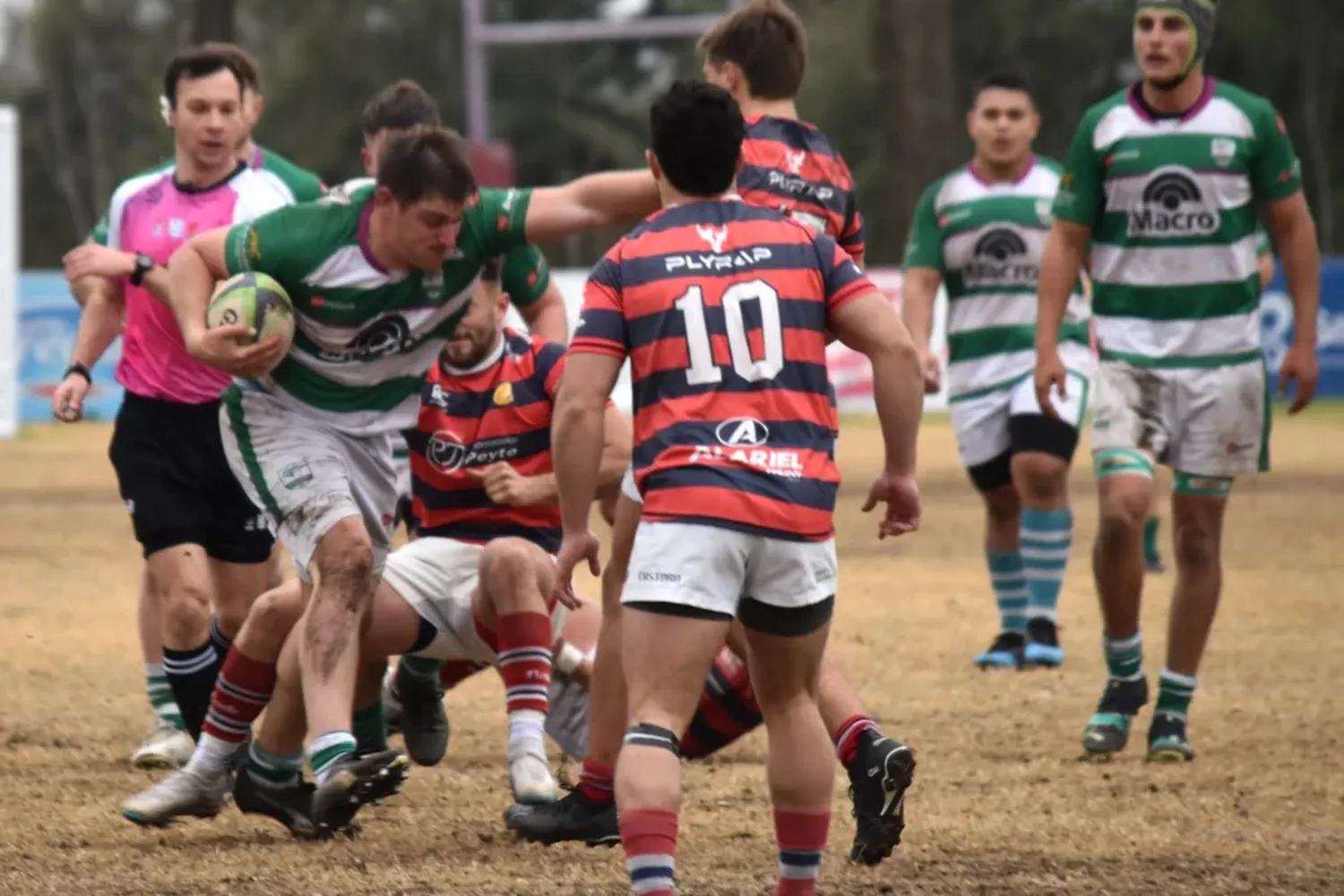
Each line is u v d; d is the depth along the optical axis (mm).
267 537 25578
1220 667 33844
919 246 35750
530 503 22297
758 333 16641
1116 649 26578
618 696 19891
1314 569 47594
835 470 16844
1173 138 25812
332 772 19375
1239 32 194250
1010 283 35094
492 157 115375
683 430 16438
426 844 21000
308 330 20125
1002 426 35125
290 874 19562
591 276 17172
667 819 15938
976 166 35500
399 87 27438
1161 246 25953
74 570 48562
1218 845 21188
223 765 21547
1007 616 34875
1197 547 26266
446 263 19953
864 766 18938
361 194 20000
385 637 22125
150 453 24797
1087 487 70125
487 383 23109
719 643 16328
